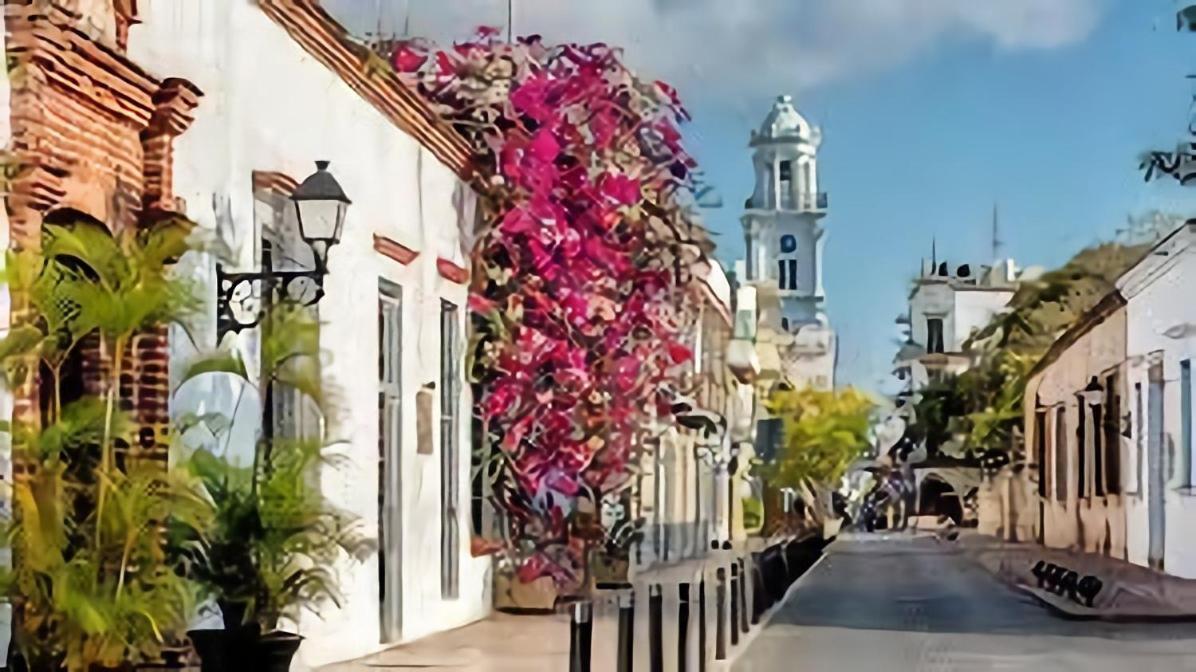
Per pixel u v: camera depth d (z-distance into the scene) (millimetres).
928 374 104000
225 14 14172
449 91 24203
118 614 9352
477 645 19359
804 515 76562
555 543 23922
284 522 10773
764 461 74438
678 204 24906
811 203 97125
